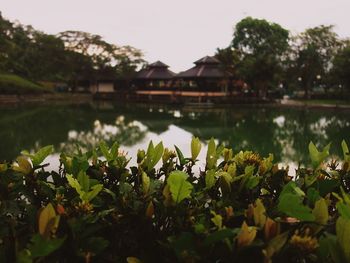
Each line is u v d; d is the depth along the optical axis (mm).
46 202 1503
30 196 1468
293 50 40719
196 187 1539
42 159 1567
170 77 44062
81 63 51938
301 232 1055
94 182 1409
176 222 1203
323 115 26484
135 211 1250
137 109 32812
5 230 1174
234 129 17625
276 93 44656
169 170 1688
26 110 29500
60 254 1089
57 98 48031
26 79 50438
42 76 55125
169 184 1194
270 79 38156
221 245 1021
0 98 37969
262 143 12969
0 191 1403
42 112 27531
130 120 22141
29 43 54594
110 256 1187
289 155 10211
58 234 1103
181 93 41781
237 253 983
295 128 18219
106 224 1236
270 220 1004
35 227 1173
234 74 40625
